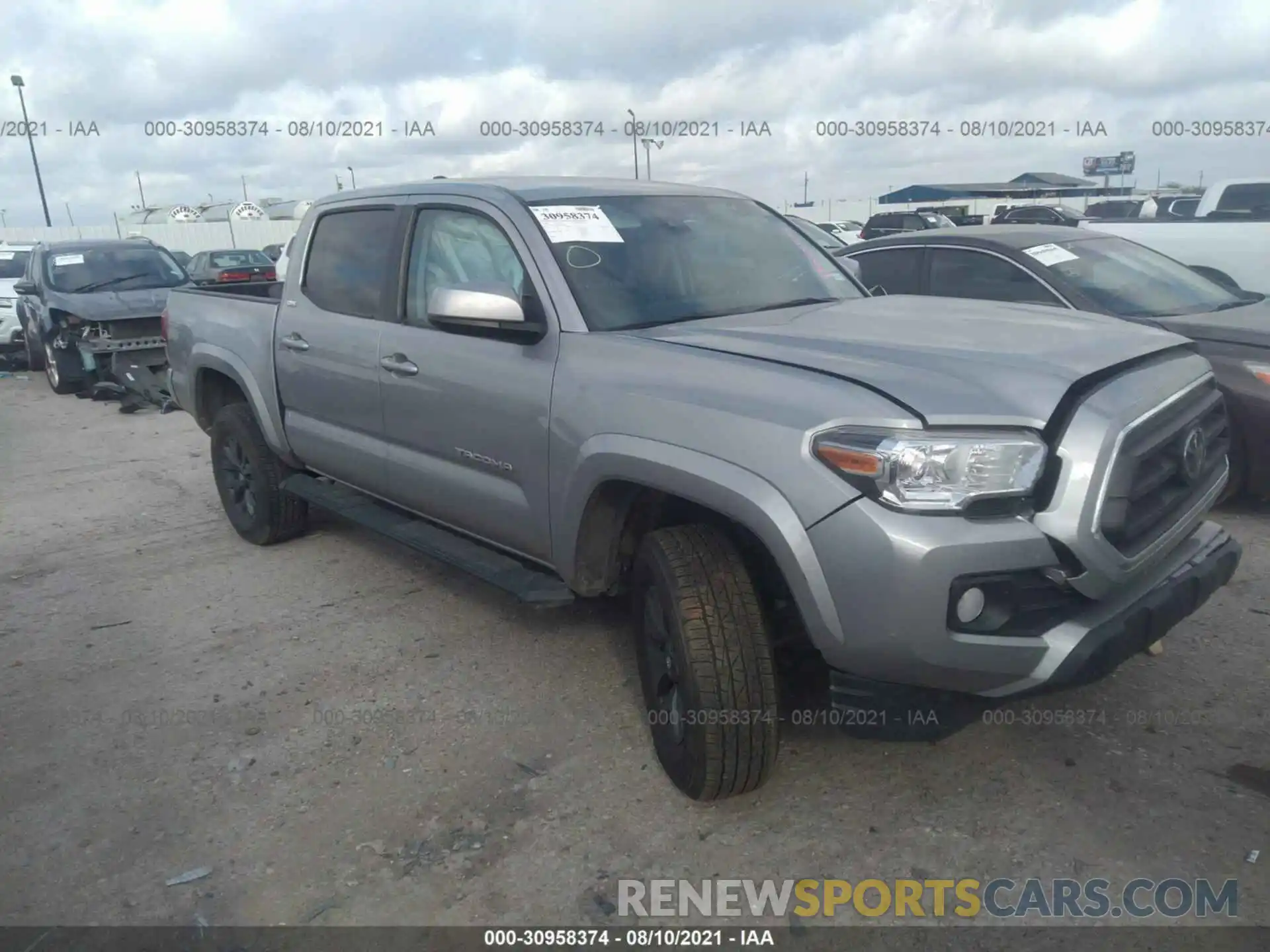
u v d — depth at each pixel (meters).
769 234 4.36
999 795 3.16
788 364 2.95
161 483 7.62
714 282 3.89
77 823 3.26
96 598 5.23
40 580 5.56
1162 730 3.46
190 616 4.92
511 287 3.70
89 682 4.27
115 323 10.80
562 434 3.42
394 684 4.08
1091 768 3.27
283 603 5.02
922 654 2.61
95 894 2.92
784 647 3.46
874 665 2.70
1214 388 3.38
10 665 4.47
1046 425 2.66
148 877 2.98
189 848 3.11
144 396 10.71
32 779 3.53
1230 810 3.03
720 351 3.12
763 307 3.86
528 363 3.60
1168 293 6.22
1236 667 3.85
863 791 3.21
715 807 3.18
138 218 37.84
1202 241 8.62
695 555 3.04
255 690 4.10
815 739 3.49
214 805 3.32
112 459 8.56
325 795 3.35
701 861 2.94
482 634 4.52
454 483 4.07
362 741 3.67
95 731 3.84
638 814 3.16
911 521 2.57
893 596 2.57
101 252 12.50
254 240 36.88
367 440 4.61
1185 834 2.94
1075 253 6.46
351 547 5.82
